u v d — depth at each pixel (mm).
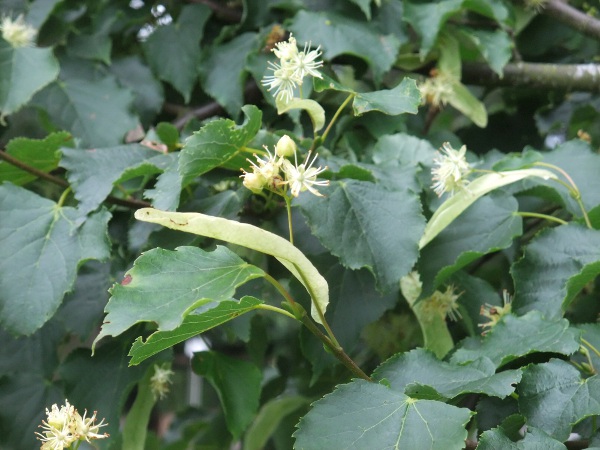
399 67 482
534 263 366
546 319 335
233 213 385
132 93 473
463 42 486
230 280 290
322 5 466
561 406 310
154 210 290
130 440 435
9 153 407
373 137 468
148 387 436
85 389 422
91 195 384
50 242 383
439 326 409
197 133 342
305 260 297
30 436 442
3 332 448
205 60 475
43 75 450
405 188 376
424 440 284
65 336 490
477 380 311
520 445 290
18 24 488
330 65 454
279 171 317
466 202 376
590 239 364
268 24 477
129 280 291
